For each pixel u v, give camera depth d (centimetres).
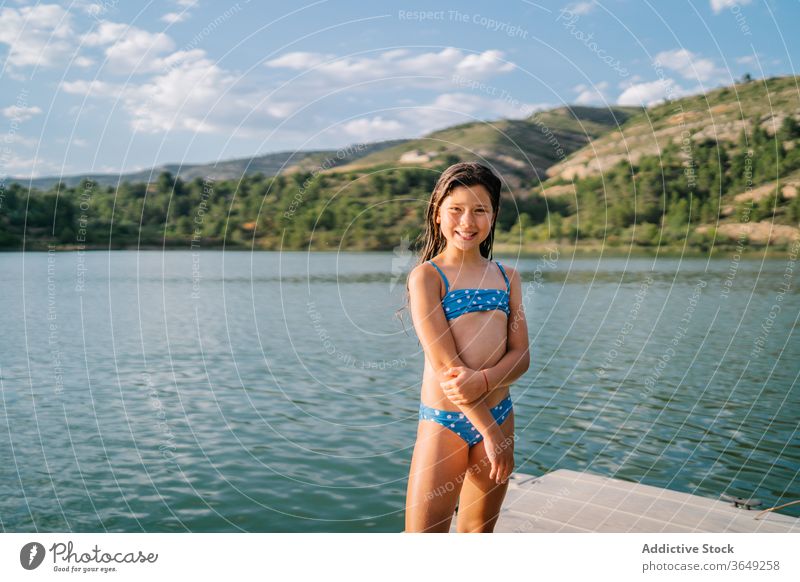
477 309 212
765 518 336
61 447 691
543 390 988
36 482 580
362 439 723
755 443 707
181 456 657
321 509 516
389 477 594
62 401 913
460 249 214
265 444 701
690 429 763
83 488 566
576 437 728
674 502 360
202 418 820
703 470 619
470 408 198
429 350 205
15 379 1077
